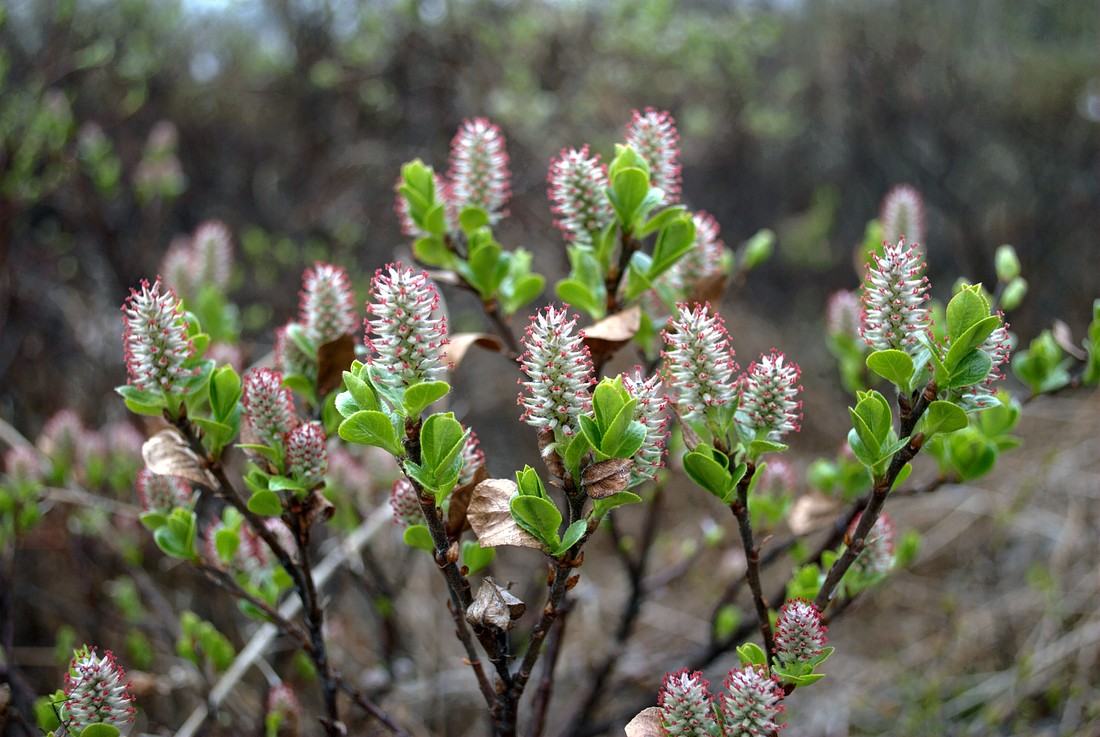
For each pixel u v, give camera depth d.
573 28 7.41
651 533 3.39
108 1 7.05
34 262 6.00
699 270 2.57
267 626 3.25
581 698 4.05
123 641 4.17
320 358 2.31
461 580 1.75
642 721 1.73
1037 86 10.39
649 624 5.05
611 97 7.32
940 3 10.99
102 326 5.68
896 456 1.83
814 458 6.99
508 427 7.27
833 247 10.65
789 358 8.74
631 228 2.26
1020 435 6.60
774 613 2.27
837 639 5.45
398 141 7.95
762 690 1.67
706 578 5.27
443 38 7.52
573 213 2.32
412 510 2.11
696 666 3.10
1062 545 5.35
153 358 1.94
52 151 5.13
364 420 1.62
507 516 1.74
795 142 10.69
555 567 1.75
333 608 4.48
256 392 2.04
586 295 2.38
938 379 1.74
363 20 7.54
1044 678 4.67
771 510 2.95
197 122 8.30
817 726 4.73
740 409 1.87
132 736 3.24
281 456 2.07
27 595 4.39
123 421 4.99
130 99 6.33
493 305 2.49
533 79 7.09
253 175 8.47
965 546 5.84
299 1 8.20
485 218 2.40
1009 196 10.11
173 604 4.43
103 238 5.63
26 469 3.35
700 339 1.80
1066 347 2.68
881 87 10.55
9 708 2.52
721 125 8.92
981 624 5.15
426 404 1.61
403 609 4.35
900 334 1.77
